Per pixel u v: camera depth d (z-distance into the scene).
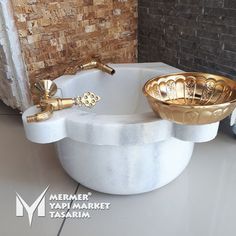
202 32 1.31
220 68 1.29
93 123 0.81
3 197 1.04
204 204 0.99
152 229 0.90
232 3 1.14
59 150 1.02
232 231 0.89
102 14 1.53
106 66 1.23
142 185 0.96
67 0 1.36
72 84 1.16
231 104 0.76
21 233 0.90
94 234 0.89
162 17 1.52
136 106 1.31
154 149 0.89
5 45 1.28
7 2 1.18
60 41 1.41
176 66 1.53
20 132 1.47
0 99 1.77
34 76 1.38
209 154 1.24
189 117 0.75
